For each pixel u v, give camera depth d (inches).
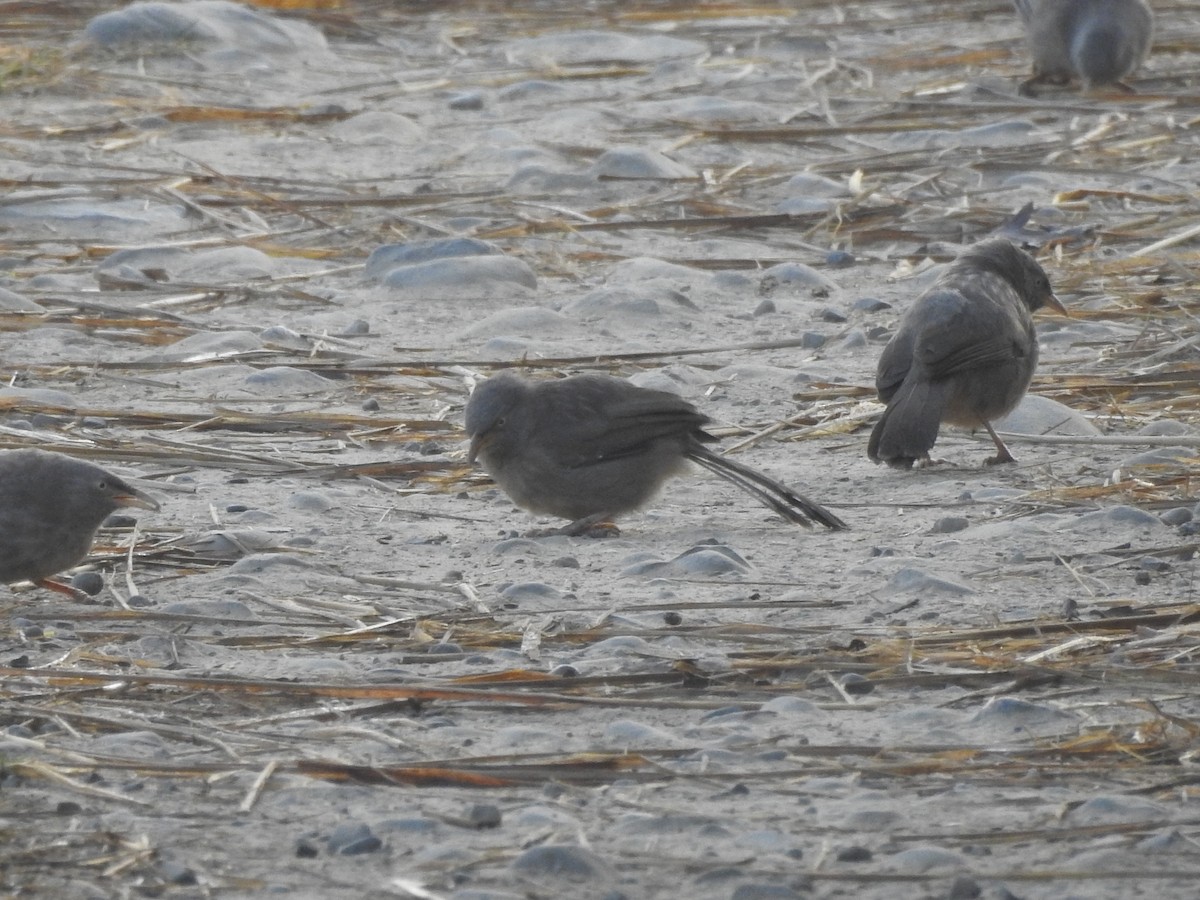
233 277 737.6
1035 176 888.9
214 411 568.4
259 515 474.0
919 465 524.4
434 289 721.0
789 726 336.2
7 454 413.1
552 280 741.9
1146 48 1055.0
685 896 269.0
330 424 557.9
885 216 822.5
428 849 283.7
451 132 999.6
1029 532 451.2
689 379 603.2
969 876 272.7
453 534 467.5
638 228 813.2
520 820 295.3
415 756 323.6
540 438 463.2
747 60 1163.3
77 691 351.9
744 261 757.3
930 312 509.7
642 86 1107.3
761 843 285.9
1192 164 906.7
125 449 525.0
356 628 393.4
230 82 1100.5
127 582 421.4
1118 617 385.4
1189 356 617.0
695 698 350.9
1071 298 700.0
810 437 551.8
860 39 1241.4
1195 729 325.4
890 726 335.9
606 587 420.2
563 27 1285.7
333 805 302.2
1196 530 445.4
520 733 331.3
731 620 394.0
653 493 472.4
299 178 899.4
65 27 1210.6
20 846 285.3
